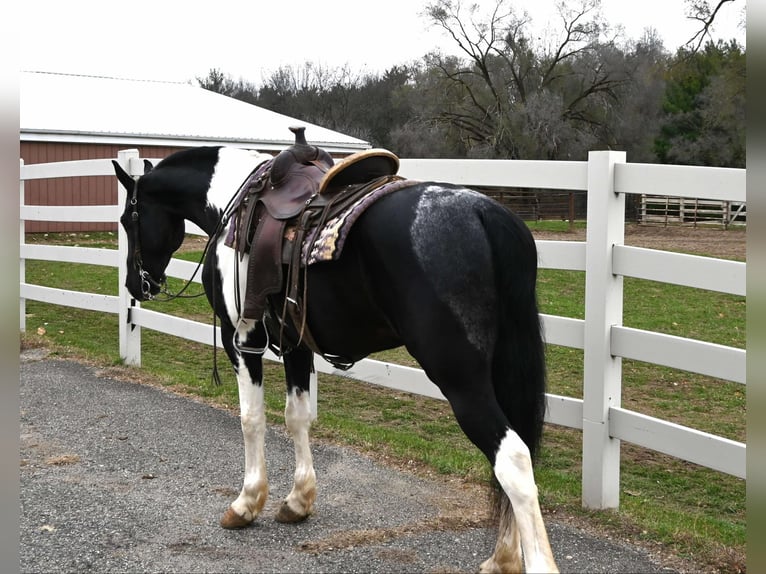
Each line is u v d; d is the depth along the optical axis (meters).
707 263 3.44
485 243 2.73
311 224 3.15
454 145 36.06
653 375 7.34
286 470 4.55
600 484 3.87
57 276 13.18
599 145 34.47
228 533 3.65
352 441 5.06
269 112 28.38
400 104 40.69
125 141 21.22
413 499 4.07
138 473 4.49
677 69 27.02
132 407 5.91
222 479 4.40
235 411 5.82
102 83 27.77
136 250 4.41
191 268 6.43
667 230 23.70
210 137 22.42
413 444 4.98
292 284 3.14
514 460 2.56
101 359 7.48
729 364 3.37
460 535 3.60
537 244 4.13
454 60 35.50
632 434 3.77
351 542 3.53
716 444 3.41
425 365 2.74
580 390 6.69
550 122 33.16
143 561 3.34
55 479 4.37
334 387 6.90
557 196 28.36
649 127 34.47
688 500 4.38
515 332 2.75
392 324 2.90
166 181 4.22
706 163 33.06
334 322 3.07
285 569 3.26
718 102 28.59
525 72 34.94
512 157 34.41
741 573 3.16
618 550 3.41
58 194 19.77
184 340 9.02
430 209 2.80
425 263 2.72
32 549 3.45
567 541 3.51
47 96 24.02
